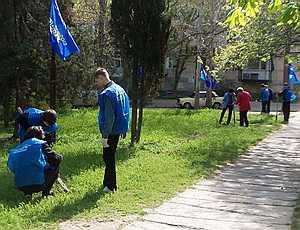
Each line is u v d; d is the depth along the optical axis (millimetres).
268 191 10406
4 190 9570
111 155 9359
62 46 16422
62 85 23672
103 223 7605
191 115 29375
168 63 51750
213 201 9297
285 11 6352
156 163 12758
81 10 31969
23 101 20219
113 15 16062
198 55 37344
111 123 9016
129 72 17125
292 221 8008
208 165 13000
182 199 9328
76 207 8344
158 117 27047
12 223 7418
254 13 6543
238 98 24609
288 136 21031
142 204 8766
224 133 20828
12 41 18703
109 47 28719
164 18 16062
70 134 19125
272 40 21172
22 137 10148
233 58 24797
